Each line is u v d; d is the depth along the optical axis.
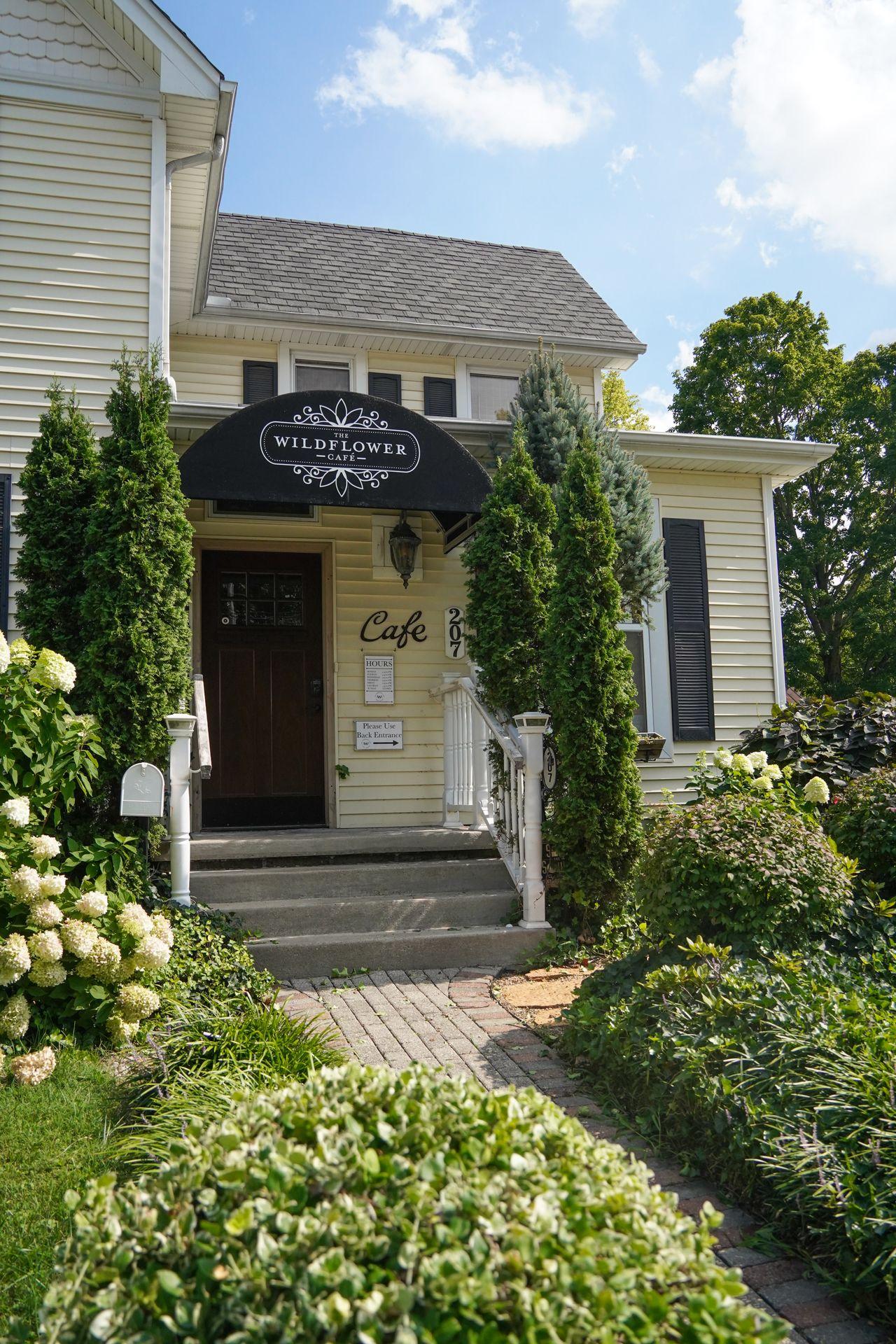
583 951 6.46
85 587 6.26
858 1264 2.84
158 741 6.07
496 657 7.43
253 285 11.81
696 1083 3.71
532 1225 1.71
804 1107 3.35
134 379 7.08
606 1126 3.97
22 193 7.57
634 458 9.45
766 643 10.27
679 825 5.07
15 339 7.41
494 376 12.49
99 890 4.98
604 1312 1.60
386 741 9.09
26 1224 2.99
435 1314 1.57
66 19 7.82
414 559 9.10
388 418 7.47
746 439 9.72
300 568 9.45
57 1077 4.17
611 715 6.87
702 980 4.27
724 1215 3.31
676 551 10.02
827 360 26.92
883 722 7.97
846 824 6.32
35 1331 2.44
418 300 12.48
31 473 6.19
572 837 6.73
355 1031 5.07
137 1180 3.08
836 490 26.73
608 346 12.36
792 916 4.79
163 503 6.23
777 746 8.02
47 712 5.06
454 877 7.23
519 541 7.61
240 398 11.50
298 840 7.30
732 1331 1.70
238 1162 1.90
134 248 7.75
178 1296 1.69
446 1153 1.91
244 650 9.23
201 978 5.25
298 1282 1.62
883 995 4.23
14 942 4.38
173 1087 3.63
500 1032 5.08
